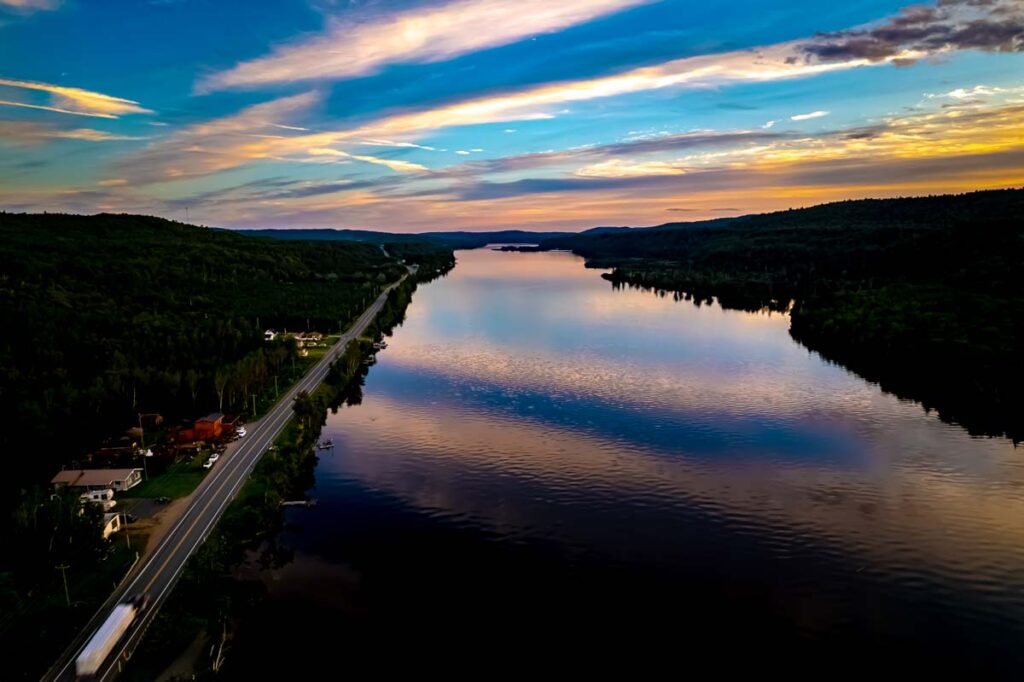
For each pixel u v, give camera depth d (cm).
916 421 14450
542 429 14062
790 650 6975
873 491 10894
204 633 6888
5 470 10325
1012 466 11900
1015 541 9212
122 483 10244
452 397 16625
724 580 8275
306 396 14188
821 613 7612
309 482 11375
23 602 7038
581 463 12119
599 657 6838
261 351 17500
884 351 19488
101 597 7238
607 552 8950
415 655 6819
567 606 7731
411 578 8306
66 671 6047
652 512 10156
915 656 6869
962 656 6869
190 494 10188
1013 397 14950
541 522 9812
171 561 8075
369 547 9100
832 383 17650
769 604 7775
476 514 10081
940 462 12119
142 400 14162
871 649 6981
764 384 17562
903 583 8212
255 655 6750
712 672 6631
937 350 17975
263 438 12975
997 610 7644
